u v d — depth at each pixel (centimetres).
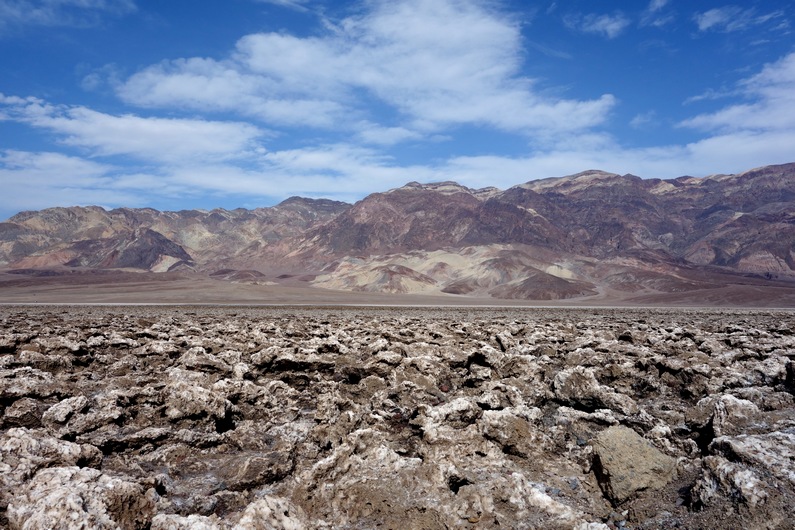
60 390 1245
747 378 1498
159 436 1010
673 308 12669
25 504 643
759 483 693
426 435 1004
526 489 756
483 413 1032
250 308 9206
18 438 834
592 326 3794
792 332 3300
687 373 1531
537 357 2002
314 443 1048
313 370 1708
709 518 689
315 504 768
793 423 987
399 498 756
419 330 2906
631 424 1115
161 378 1506
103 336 2347
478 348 1861
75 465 834
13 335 2039
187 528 617
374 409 1266
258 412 1275
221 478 893
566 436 1080
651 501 781
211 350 2048
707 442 1035
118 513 643
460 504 725
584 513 753
